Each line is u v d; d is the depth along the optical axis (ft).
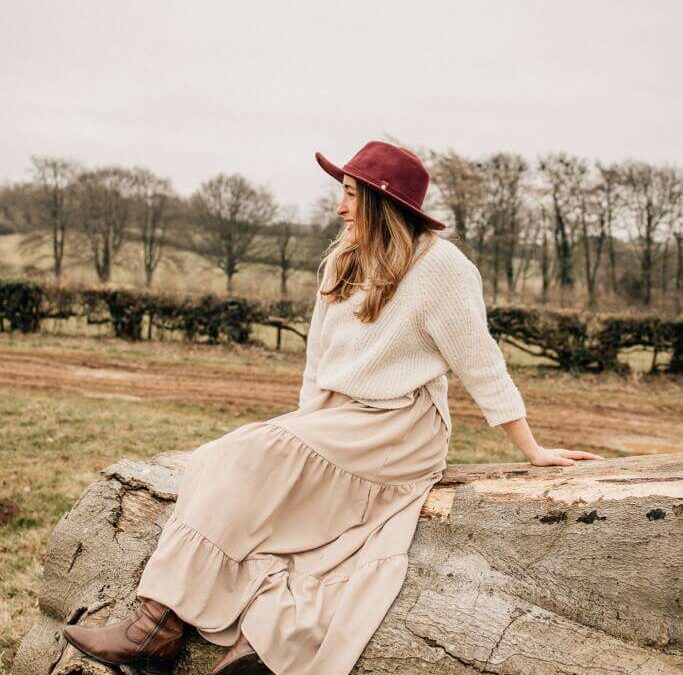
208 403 39.78
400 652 7.66
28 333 64.28
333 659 7.57
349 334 8.66
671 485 8.11
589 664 7.39
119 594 9.43
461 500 8.80
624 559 8.08
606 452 34.04
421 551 8.53
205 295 62.90
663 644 7.77
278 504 8.15
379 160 8.52
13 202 143.54
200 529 8.02
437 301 8.29
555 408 44.04
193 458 8.72
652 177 106.73
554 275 112.57
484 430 35.32
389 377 8.45
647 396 49.37
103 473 11.00
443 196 89.40
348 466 8.36
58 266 132.98
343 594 7.88
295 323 62.69
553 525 8.39
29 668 10.13
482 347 8.43
